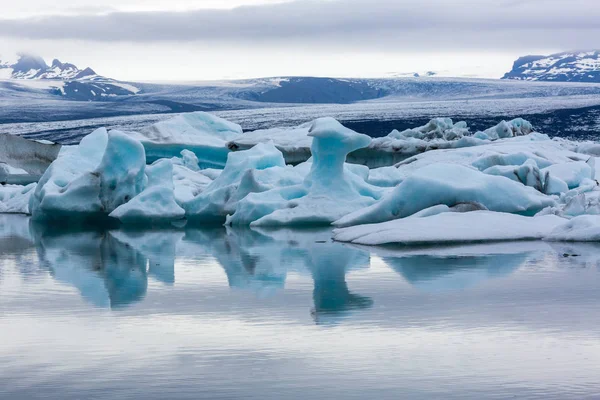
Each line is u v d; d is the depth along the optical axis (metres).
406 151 38.91
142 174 25.28
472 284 12.02
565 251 15.38
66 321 9.91
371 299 11.00
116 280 13.34
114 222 25.30
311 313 10.10
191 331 9.23
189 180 28.78
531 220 18.45
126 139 25.08
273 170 24.62
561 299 10.75
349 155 40.03
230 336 8.93
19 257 16.78
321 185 22.50
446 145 38.62
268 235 20.06
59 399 6.82
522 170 24.09
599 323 9.26
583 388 6.84
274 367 7.62
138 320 9.91
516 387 6.90
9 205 31.36
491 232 17.14
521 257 14.68
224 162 41.31
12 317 10.21
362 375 7.31
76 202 25.03
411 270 13.45
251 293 11.75
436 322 9.42
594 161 30.12
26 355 8.22
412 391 6.84
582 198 19.19
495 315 9.76
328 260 15.04
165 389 7.02
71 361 7.96
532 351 8.04
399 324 9.35
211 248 17.81
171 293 11.91
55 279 13.55
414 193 19.56
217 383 7.16
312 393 6.84
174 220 25.27
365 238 17.50
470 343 8.40
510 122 43.47
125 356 8.12
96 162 28.12
